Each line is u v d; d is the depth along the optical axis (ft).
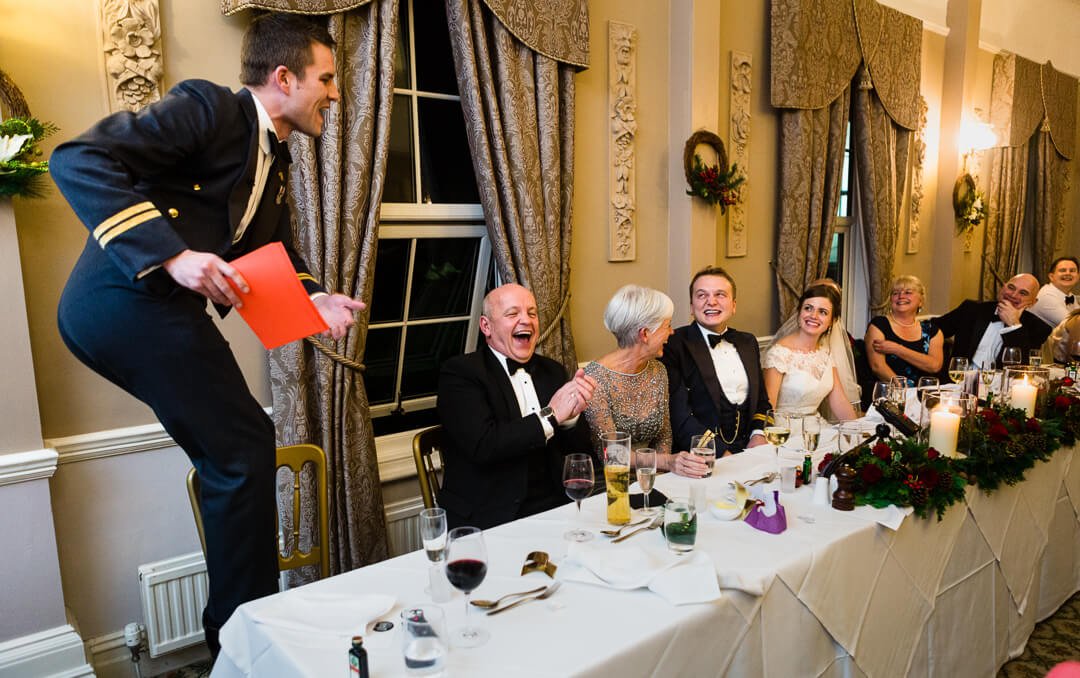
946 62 17.98
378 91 8.61
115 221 4.27
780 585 4.69
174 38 7.58
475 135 9.49
